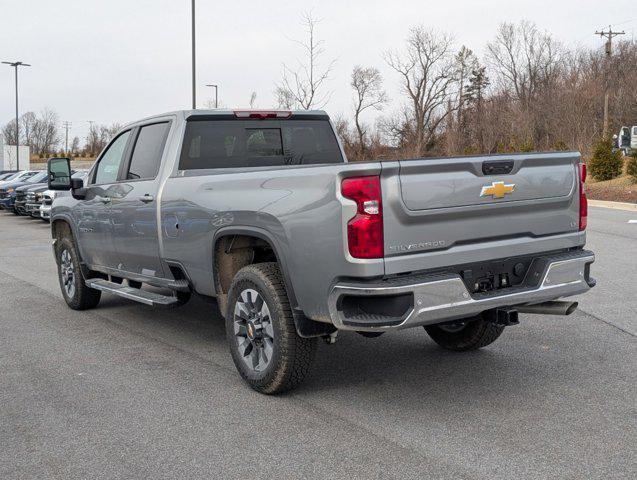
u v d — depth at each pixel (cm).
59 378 542
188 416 455
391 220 418
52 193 2147
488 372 538
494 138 4878
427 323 438
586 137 3875
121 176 688
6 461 390
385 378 529
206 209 539
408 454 389
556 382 511
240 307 508
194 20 2433
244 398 490
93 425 442
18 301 873
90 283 748
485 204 451
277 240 468
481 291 459
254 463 382
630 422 432
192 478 365
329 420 444
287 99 2331
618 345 609
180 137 612
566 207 501
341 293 422
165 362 584
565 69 5397
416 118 5881
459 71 6150
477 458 382
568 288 486
